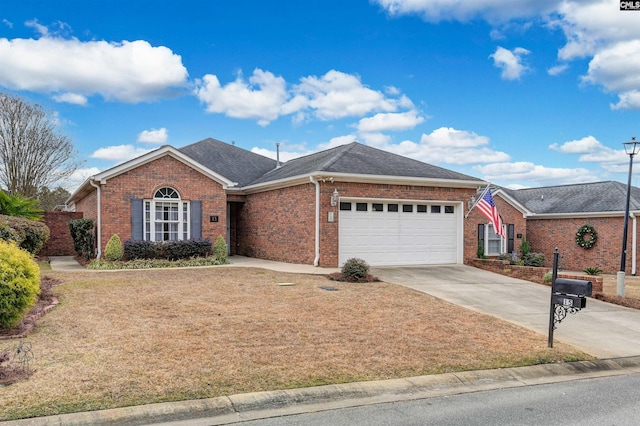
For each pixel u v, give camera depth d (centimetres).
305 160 2123
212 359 611
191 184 1753
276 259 1828
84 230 1756
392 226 1681
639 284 1677
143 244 1627
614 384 614
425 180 1681
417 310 958
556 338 820
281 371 580
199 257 1697
